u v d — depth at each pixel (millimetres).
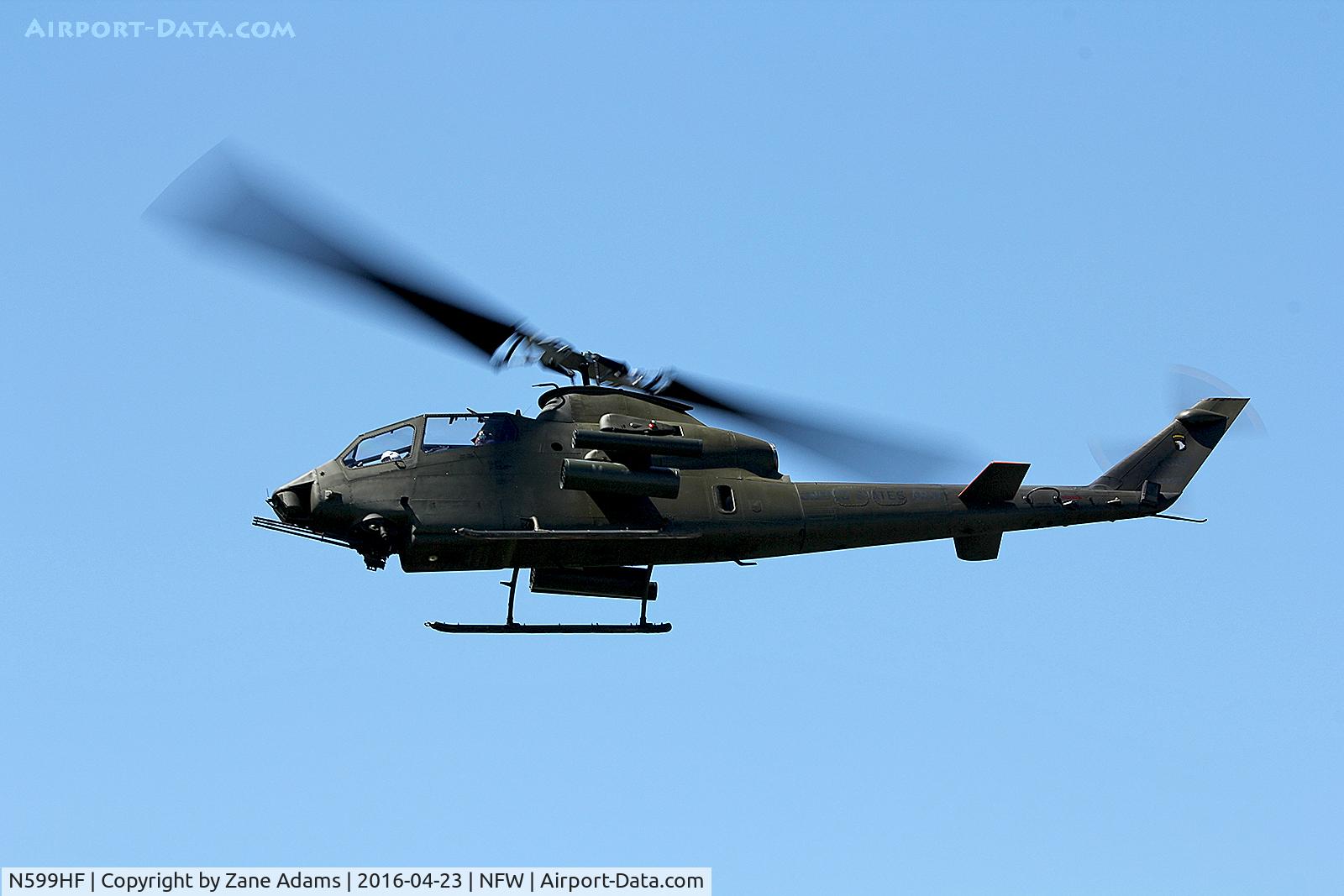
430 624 76250
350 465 74625
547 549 76125
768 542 80750
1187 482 93812
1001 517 86875
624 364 80750
